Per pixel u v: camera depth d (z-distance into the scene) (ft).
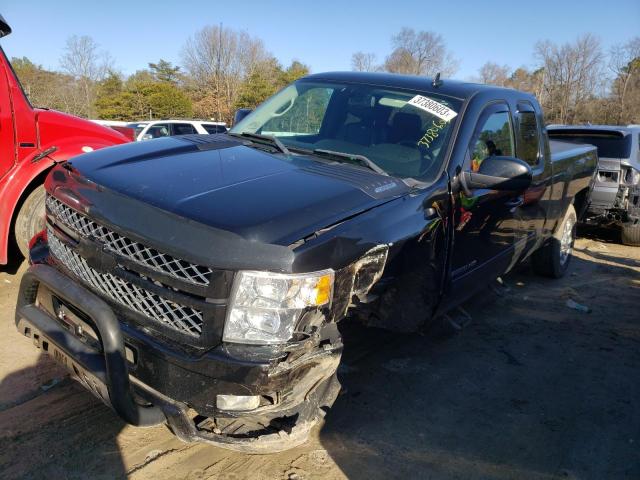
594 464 10.51
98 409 10.70
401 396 12.26
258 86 133.90
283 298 7.57
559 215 19.53
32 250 10.69
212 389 7.57
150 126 54.54
